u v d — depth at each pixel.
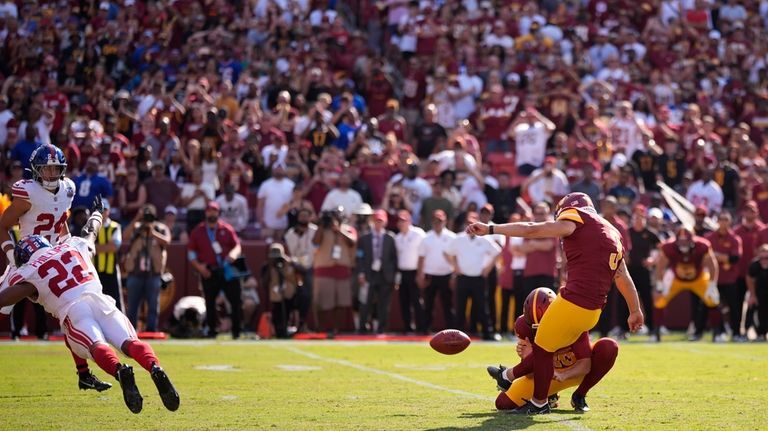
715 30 82.00
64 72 66.25
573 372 23.22
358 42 72.50
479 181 57.53
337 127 61.66
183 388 28.36
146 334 47.06
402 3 77.81
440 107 67.62
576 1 81.69
